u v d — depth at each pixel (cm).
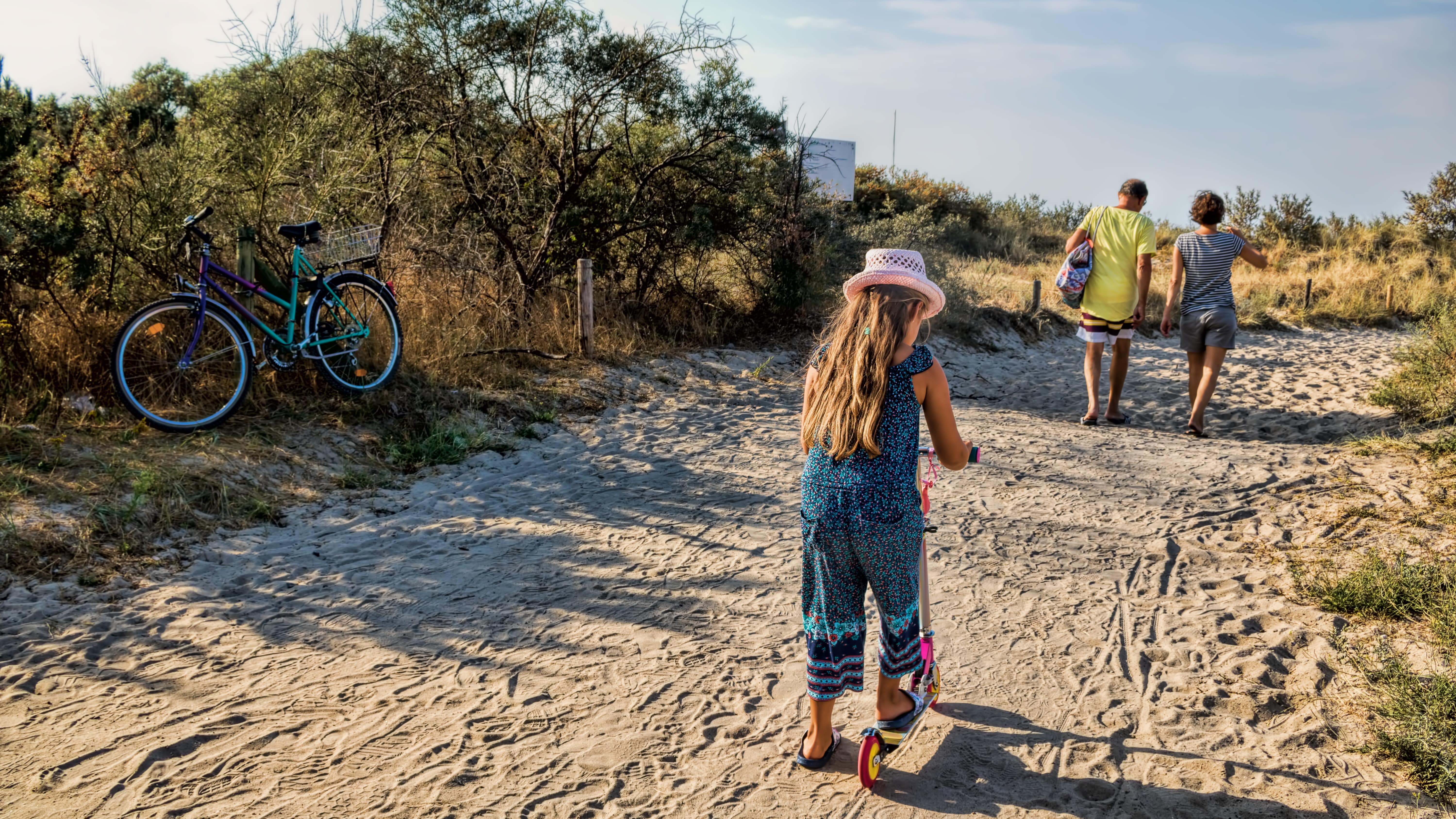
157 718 336
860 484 282
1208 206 802
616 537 537
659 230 1069
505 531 542
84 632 397
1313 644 396
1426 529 520
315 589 454
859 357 281
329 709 346
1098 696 362
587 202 1032
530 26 962
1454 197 2442
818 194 1210
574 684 369
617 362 924
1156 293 1708
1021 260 2320
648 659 391
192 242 654
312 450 624
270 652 390
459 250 962
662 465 680
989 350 1316
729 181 1059
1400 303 1877
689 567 495
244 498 543
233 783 298
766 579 481
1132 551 521
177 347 636
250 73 809
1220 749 323
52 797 288
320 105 853
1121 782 304
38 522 468
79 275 641
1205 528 558
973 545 529
